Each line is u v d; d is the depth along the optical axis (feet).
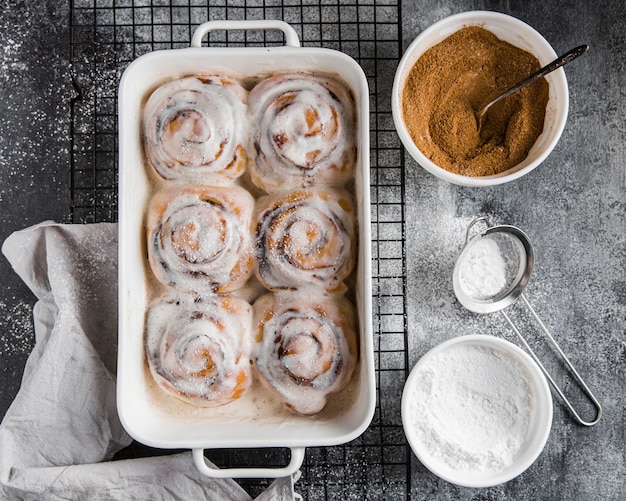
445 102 2.32
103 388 2.34
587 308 2.51
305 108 2.09
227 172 2.15
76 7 2.48
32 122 2.50
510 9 2.50
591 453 2.50
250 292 2.22
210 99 2.12
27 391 2.30
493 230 2.37
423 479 2.48
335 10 2.49
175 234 2.09
